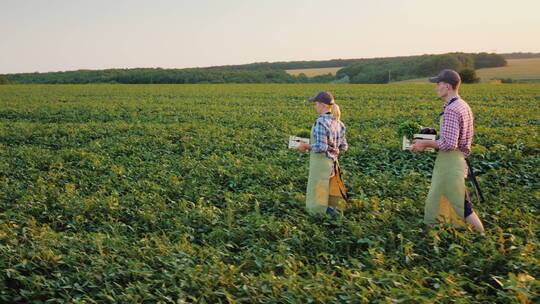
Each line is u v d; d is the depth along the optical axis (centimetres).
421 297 381
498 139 1214
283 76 10438
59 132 1664
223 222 640
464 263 477
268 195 761
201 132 1543
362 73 10088
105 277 466
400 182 824
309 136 666
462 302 383
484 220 606
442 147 542
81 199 760
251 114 2136
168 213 686
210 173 946
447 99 559
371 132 1427
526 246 475
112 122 1909
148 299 431
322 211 647
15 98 3669
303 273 493
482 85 4822
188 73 10388
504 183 846
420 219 610
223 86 5659
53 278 485
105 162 1116
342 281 446
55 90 4953
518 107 2316
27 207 726
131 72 10838
